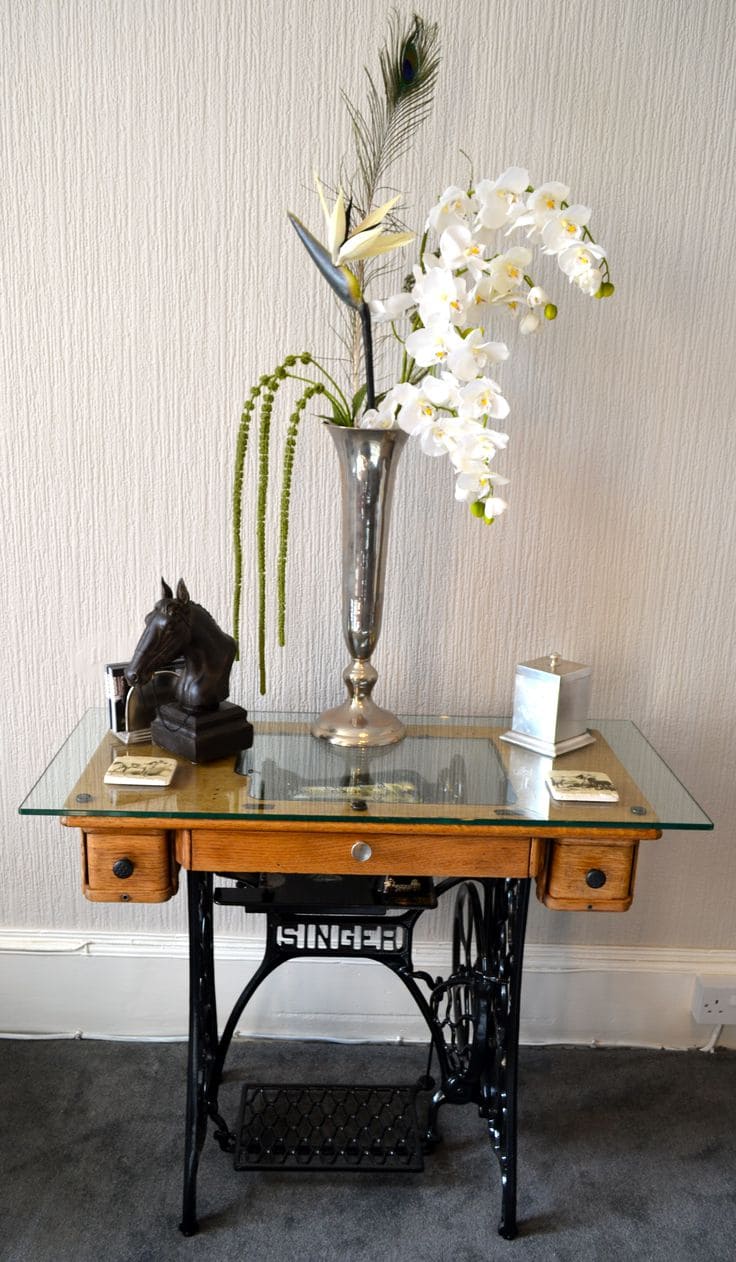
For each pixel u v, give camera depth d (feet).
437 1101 6.02
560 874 5.02
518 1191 5.78
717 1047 7.09
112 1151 5.96
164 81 5.53
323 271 4.90
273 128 5.60
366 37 5.49
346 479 5.32
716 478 6.17
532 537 6.24
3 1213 5.51
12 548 6.21
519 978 5.29
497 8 5.45
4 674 6.43
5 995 6.91
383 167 5.66
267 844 4.95
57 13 5.41
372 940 6.92
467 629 6.41
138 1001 6.93
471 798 5.07
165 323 5.87
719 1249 5.41
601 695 6.54
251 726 5.59
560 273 5.81
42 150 5.60
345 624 5.62
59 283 5.79
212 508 6.16
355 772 5.36
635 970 6.96
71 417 6.00
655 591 6.35
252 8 5.43
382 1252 5.35
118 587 6.29
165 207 5.70
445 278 4.68
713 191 5.73
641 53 5.53
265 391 5.96
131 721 5.63
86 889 5.04
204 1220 5.52
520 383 5.99
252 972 6.91
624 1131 6.25
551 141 5.65
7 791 6.63
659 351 5.96
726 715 6.59
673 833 6.78
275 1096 6.35
